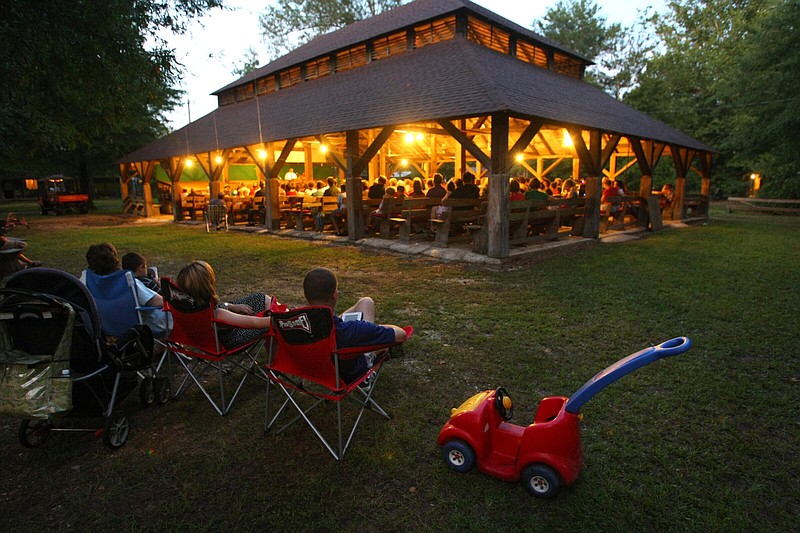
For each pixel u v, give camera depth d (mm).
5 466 2607
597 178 10328
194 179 20484
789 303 5477
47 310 2311
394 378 3600
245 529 2121
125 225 15859
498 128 7750
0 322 2328
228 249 9852
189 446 2785
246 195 15953
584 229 10641
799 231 12766
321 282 2629
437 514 2193
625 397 3246
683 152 15188
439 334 4551
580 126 9203
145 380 3197
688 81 27484
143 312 3432
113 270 3303
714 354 3986
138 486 2432
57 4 5465
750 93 18344
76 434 2924
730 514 2168
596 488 2338
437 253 8594
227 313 2949
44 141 9664
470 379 3572
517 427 2547
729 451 2650
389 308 5395
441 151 18781
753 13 26578
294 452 2703
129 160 19203
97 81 7035
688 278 6770
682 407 3119
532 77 11570
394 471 2498
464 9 11422
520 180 11750
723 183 28297
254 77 18000
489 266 7754
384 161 17516
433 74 10344
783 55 17453
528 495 2303
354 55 14375
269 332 2754
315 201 12047
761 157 20734
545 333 4543
